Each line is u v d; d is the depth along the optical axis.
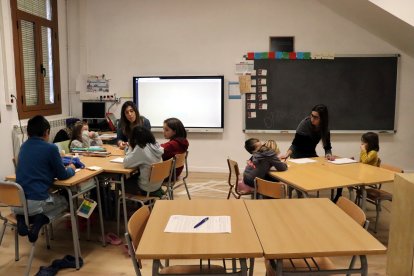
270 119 5.99
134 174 3.55
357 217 2.08
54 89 5.83
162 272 1.98
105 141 5.39
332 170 3.50
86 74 6.26
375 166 3.71
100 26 6.21
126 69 6.23
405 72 5.77
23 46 5.05
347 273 1.75
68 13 6.16
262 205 2.27
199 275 1.71
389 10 4.59
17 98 4.85
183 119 6.16
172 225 1.93
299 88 5.89
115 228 3.72
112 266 2.98
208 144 6.20
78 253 2.95
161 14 6.06
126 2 6.11
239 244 1.71
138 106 6.23
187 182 5.49
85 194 3.50
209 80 6.01
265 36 5.88
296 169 3.54
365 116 5.89
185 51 6.08
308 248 1.67
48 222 2.81
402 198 2.61
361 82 5.82
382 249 1.67
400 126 5.89
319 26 5.78
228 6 5.90
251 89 5.94
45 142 2.84
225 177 5.82
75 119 5.86
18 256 3.08
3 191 2.69
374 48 5.74
